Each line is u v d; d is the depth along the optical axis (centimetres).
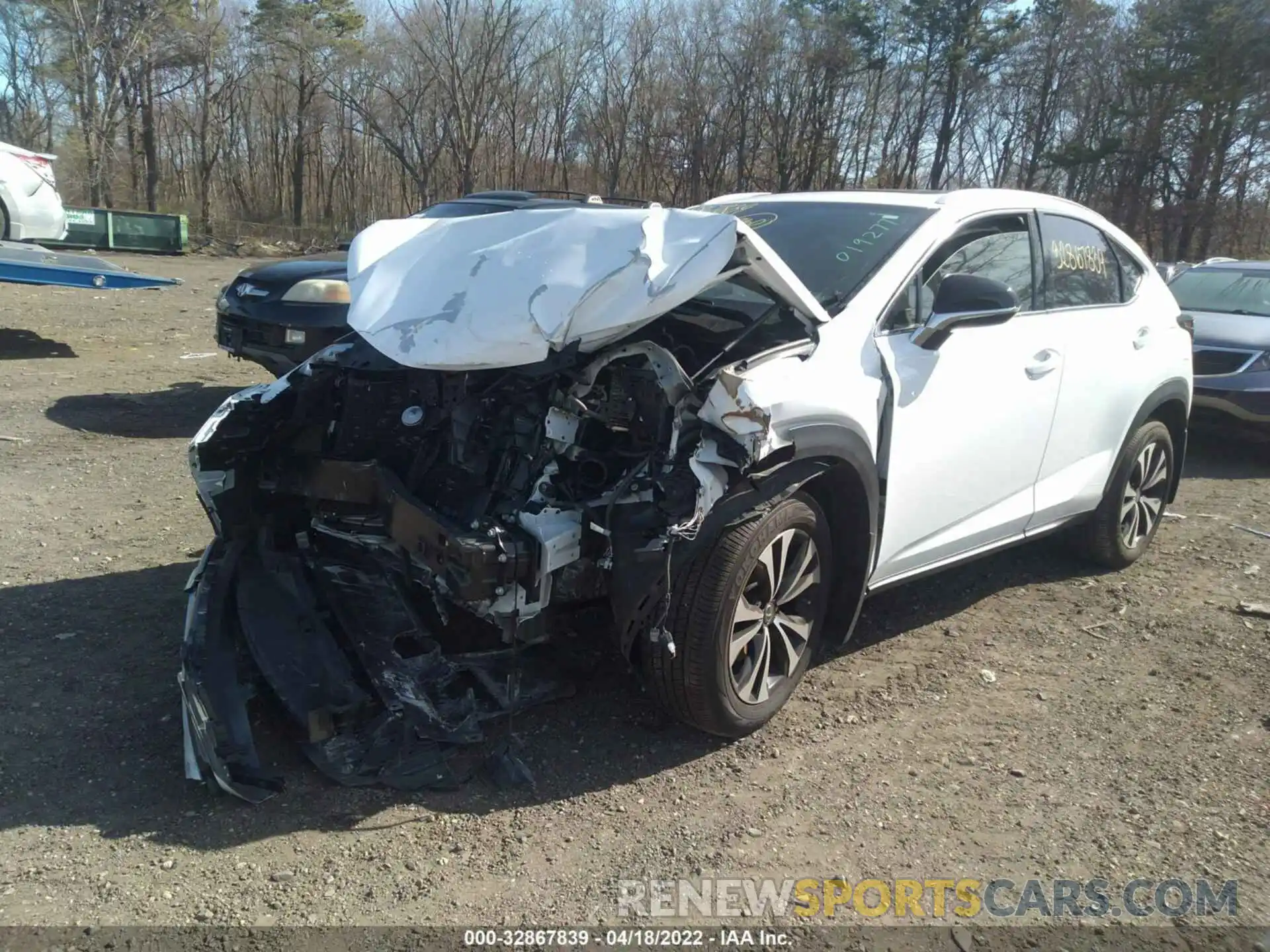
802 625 351
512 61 3409
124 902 254
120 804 294
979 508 417
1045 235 453
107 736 329
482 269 328
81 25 3750
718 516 306
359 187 5206
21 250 1017
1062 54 4547
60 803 293
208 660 322
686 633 311
